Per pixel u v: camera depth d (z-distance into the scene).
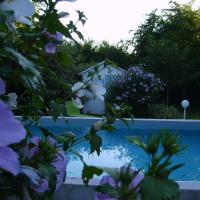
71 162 7.08
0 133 0.47
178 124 10.52
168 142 0.59
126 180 0.61
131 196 0.60
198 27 24.31
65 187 2.54
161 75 20.47
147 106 14.22
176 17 25.12
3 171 0.76
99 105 14.81
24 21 0.75
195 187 2.77
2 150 0.46
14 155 0.47
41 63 1.18
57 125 9.57
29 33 1.05
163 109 13.91
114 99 14.30
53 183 0.81
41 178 0.77
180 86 20.80
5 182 0.74
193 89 20.86
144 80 14.45
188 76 20.55
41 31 1.02
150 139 0.61
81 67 11.12
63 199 2.54
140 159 8.18
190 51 22.77
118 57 25.69
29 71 0.83
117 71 15.35
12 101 0.93
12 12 0.67
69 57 1.26
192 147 9.49
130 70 14.84
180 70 20.41
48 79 1.36
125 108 2.24
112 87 14.56
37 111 1.31
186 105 12.05
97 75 2.12
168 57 20.14
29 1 0.68
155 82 14.48
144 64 21.14
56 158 0.87
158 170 0.58
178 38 24.28
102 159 8.05
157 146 0.60
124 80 14.50
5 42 0.90
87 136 1.38
